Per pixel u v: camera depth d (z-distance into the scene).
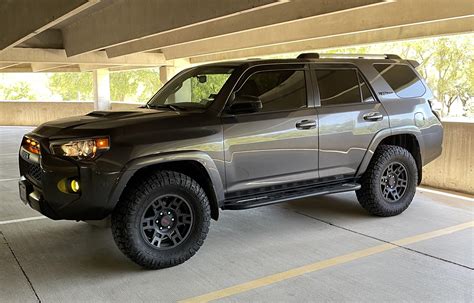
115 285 3.96
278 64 5.03
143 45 11.85
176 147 4.22
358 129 5.39
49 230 5.41
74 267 4.35
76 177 3.94
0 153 11.78
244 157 4.64
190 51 13.61
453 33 8.63
